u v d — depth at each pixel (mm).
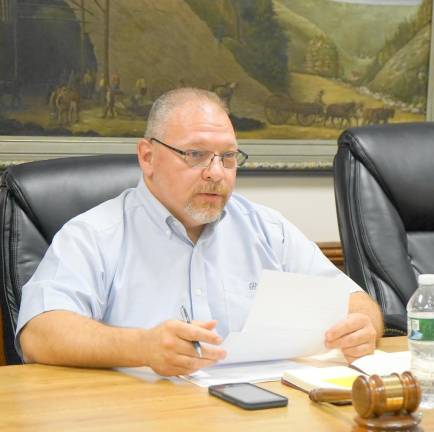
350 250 2680
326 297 1809
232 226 2312
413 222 2740
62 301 1939
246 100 3504
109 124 3326
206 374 1767
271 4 3496
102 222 2139
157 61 3365
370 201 2678
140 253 2143
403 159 2723
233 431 1402
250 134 3520
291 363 1874
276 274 1762
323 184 3666
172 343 1687
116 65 3312
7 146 3221
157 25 3350
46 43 3230
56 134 3270
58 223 2320
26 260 2279
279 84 3541
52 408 1516
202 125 2057
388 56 3701
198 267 2166
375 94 3695
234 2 3443
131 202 2195
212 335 1699
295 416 1488
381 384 1390
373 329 1904
